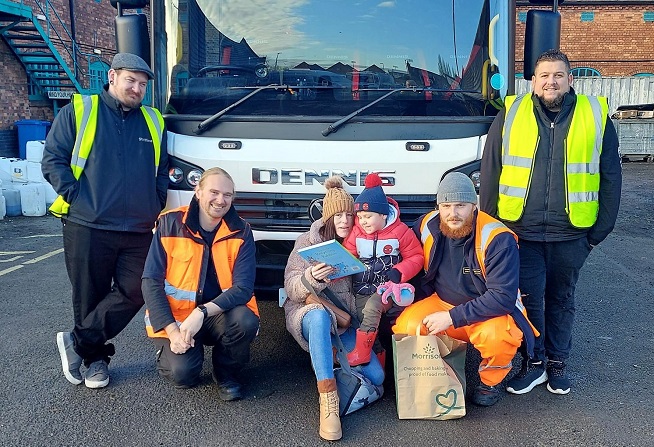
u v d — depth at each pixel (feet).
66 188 11.86
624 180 48.24
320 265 11.35
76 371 12.72
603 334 16.15
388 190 12.93
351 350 12.14
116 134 12.25
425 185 12.93
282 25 14.05
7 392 12.43
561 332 12.66
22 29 47.21
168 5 14.47
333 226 12.17
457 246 11.78
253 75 14.03
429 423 11.37
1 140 46.09
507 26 14.07
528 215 12.14
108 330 12.57
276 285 13.62
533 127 11.94
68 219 12.13
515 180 12.14
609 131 11.87
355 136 12.99
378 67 13.88
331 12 13.97
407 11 13.97
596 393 12.65
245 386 12.82
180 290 11.92
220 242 12.03
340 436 10.74
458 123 13.11
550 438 10.84
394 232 12.10
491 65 13.98
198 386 12.80
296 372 13.52
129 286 12.62
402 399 11.32
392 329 12.10
